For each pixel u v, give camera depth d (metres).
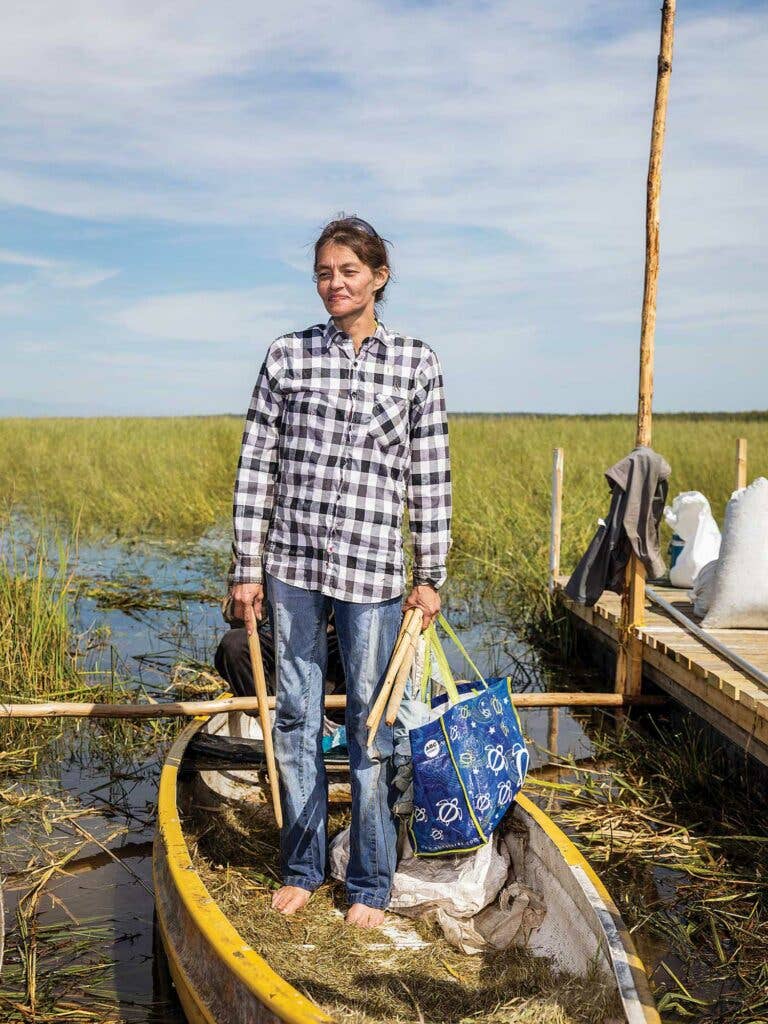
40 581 7.14
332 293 3.25
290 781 3.53
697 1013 3.30
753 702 4.69
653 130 5.78
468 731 3.62
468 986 3.14
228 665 5.32
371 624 3.34
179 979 2.98
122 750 5.77
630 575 6.28
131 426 23.92
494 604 9.73
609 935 2.85
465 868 3.63
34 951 3.60
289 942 3.34
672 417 47.66
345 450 3.30
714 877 4.23
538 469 14.56
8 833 4.65
